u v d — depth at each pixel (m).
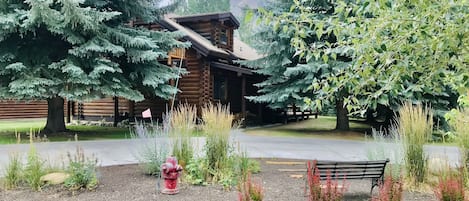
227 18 16.42
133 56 10.59
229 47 17.25
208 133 5.64
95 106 16.53
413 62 2.62
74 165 4.95
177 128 5.90
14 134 11.48
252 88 18.80
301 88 12.20
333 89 3.01
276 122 18.25
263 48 13.10
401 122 5.63
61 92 9.55
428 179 5.22
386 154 5.88
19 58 9.76
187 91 14.69
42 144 9.02
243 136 12.08
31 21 8.93
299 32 2.96
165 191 4.69
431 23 2.33
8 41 9.80
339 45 2.95
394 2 2.42
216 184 5.19
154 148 5.87
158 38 11.64
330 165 4.71
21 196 4.49
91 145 9.17
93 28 9.73
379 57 2.63
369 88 3.17
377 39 2.55
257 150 8.86
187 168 5.41
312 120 19.55
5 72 9.39
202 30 16.44
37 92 9.25
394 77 2.71
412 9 2.43
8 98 9.51
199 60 14.48
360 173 4.85
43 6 8.87
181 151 5.80
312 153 8.52
